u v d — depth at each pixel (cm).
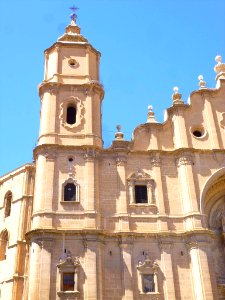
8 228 4906
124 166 3878
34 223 3494
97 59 4656
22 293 4369
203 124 4259
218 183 4197
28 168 5109
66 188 3691
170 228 3647
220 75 4672
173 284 3366
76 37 4719
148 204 3738
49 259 3288
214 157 4022
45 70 4509
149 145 4081
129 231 3531
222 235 4181
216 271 3988
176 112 4241
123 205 3672
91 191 3653
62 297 3177
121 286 3338
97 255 3366
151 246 3541
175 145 4109
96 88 4272
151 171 3925
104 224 3588
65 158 3816
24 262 4534
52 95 4153
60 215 3531
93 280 3241
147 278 3409
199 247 3478
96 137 3988
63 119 4050
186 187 3800
